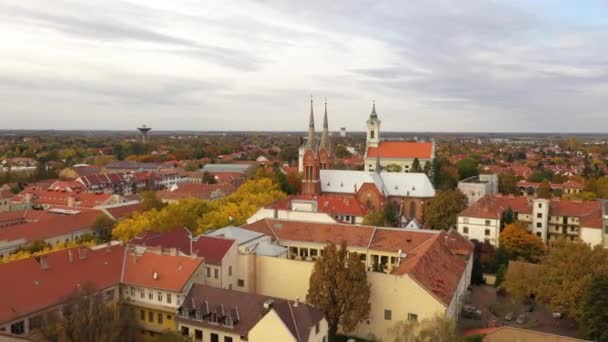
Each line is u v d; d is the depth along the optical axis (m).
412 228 120.88
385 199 152.12
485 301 94.31
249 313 67.62
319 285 73.06
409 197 157.38
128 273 78.25
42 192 185.25
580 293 76.44
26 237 121.44
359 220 138.50
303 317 63.56
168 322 73.88
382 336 76.00
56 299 68.19
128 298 76.75
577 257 81.62
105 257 79.62
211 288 72.62
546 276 83.44
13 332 62.94
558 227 140.25
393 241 99.62
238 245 90.75
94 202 171.25
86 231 136.75
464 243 103.56
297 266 84.50
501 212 131.38
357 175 164.62
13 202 172.75
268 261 86.81
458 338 64.12
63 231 130.38
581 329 72.62
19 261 69.88
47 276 70.69
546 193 177.75
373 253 98.69
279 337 60.44
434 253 86.56
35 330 61.56
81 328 58.62
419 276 75.06
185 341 66.50
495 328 72.00
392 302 75.06
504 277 95.69
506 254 109.44
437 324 63.38
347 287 71.81
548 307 83.25
